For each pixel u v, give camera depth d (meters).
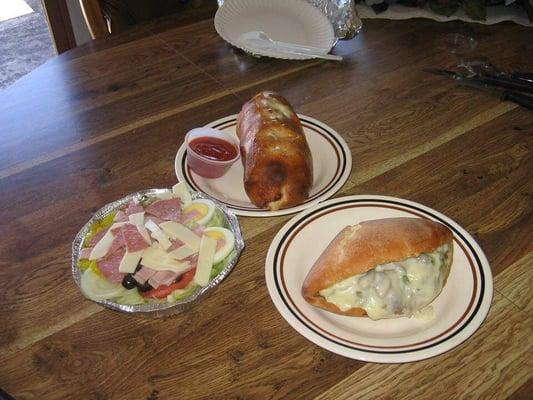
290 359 0.64
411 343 0.62
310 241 0.75
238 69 1.19
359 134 1.01
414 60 1.21
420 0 1.36
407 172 0.92
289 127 0.86
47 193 0.88
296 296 0.68
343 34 1.27
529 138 0.99
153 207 0.75
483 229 0.81
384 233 0.67
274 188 0.81
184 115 1.05
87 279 0.67
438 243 0.67
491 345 0.65
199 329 0.68
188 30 1.32
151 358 0.65
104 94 1.11
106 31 1.36
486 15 1.33
